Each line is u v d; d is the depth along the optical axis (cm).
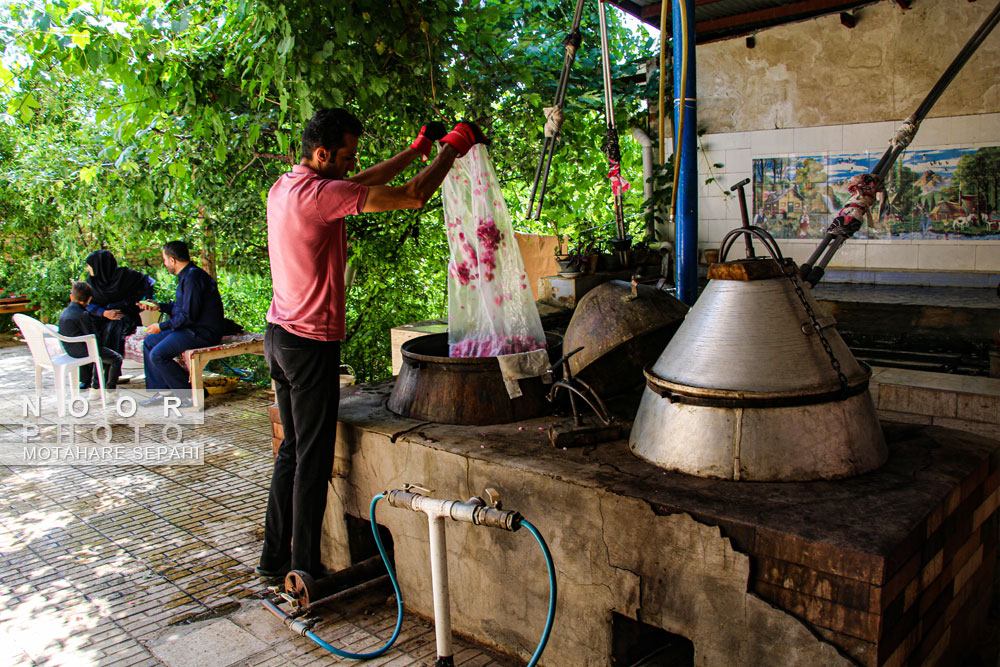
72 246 1039
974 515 261
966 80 497
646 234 657
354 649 305
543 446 295
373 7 500
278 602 342
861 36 529
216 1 555
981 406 335
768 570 218
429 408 335
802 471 243
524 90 634
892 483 241
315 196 297
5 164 1023
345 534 360
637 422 283
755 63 576
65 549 414
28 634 327
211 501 478
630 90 652
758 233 261
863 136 540
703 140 611
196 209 780
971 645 276
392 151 696
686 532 232
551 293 493
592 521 256
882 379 367
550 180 736
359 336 819
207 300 727
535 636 284
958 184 509
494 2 630
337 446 351
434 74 562
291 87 511
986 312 436
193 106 561
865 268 553
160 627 330
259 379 888
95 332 795
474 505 231
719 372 250
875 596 199
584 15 696
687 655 278
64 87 779
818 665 212
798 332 249
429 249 823
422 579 325
